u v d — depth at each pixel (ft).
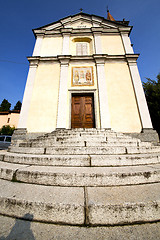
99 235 3.73
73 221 4.22
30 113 22.66
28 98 23.47
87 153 9.59
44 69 26.23
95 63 26.45
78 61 26.89
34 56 26.58
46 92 24.18
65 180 6.07
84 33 30.78
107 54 26.35
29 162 8.46
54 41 29.99
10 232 3.78
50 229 3.97
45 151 10.14
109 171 6.46
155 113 28.32
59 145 11.43
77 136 12.90
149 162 8.68
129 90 23.97
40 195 4.98
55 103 23.36
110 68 26.00
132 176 6.27
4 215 4.67
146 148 11.17
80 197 4.82
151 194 5.07
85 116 23.70
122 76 25.18
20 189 5.56
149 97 30.73
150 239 3.55
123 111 22.53
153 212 4.44
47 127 21.77
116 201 4.50
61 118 21.98
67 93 24.11
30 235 3.67
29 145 12.66
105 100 23.13
